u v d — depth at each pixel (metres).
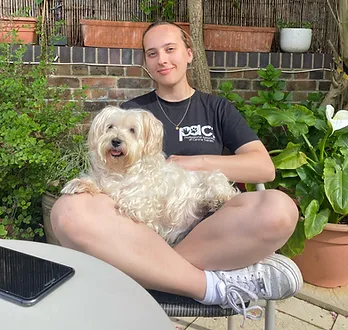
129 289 0.94
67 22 3.53
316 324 2.25
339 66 3.08
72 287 0.94
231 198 1.66
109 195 1.60
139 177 1.70
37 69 2.73
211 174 1.84
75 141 2.62
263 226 1.38
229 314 1.47
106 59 3.24
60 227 1.47
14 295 0.87
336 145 2.57
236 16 3.72
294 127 2.50
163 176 1.76
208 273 1.47
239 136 2.06
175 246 1.62
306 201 2.45
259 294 1.46
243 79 3.48
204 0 3.64
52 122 2.56
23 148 2.31
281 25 3.65
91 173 1.80
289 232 1.41
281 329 2.20
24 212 2.54
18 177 2.52
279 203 1.40
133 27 3.27
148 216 1.63
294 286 1.43
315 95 3.40
